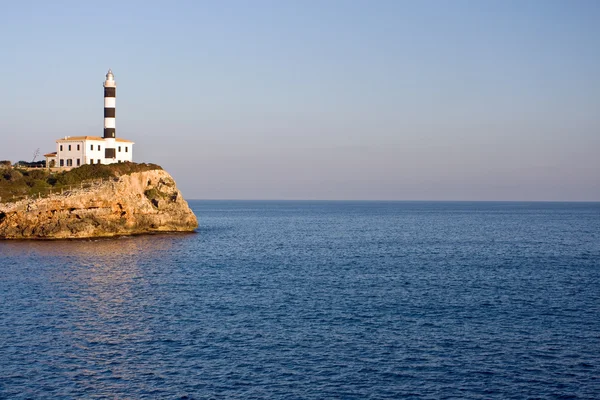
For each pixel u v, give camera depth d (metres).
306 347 41.94
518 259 91.44
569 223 199.00
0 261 81.50
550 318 50.50
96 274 72.06
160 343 42.66
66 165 137.88
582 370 37.91
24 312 51.12
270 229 162.75
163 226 133.12
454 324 48.34
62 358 39.38
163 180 136.38
